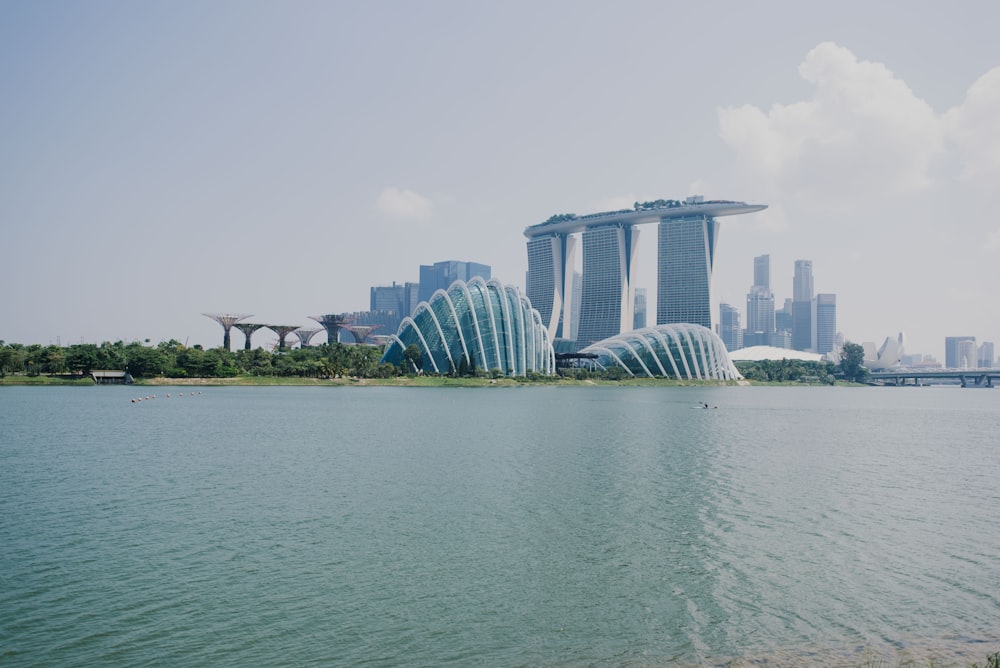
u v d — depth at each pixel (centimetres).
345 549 3472
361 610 2730
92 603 2775
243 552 3409
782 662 2345
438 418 10575
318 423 9631
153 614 2675
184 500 4516
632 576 3136
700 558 3403
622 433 8738
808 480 5550
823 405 17100
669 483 5262
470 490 4888
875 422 11956
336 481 5188
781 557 3438
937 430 10562
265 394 16712
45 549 3444
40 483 5075
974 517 4334
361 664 2317
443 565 3247
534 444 7456
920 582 3106
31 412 10969
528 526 3938
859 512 4434
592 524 3997
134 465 5888
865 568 3284
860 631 2588
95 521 3975
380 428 8994
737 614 2734
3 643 2434
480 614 2706
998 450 7912
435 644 2458
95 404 12738
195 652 2381
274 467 5809
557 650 2427
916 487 5356
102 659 2331
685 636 2536
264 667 2289
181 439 7656
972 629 2617
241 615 2672
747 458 6719
